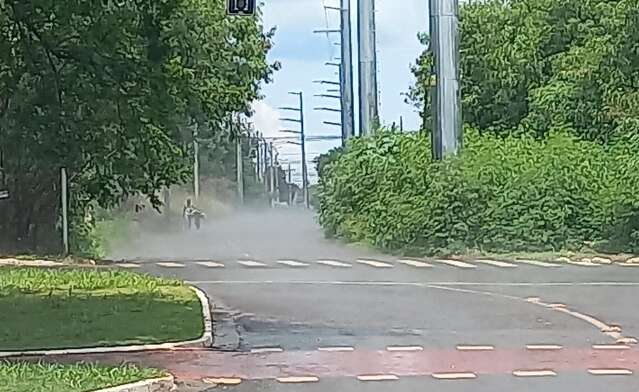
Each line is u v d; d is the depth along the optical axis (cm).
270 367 1411
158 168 3412
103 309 1930
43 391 1153
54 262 3156
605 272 2889
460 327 1792
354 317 1922
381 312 1994
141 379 1236
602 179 3659
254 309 2041
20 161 3250
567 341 1639
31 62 2225
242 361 1456
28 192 3594
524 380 1315
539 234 3566
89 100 2330
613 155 3844
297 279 2694
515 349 1561
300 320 1881
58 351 1500
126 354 1499
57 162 2655
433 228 3619
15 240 3622
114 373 1267
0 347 1525
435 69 3747
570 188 3606
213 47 3634
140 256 3825
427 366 1416
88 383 1201
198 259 3522
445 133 3734
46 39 2195
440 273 2873
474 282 2611
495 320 1881
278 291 2388
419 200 3719
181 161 3534
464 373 1362
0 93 2336
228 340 1647
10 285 2342
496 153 3797
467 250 3566
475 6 5672
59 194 3609
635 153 3781
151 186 3575
